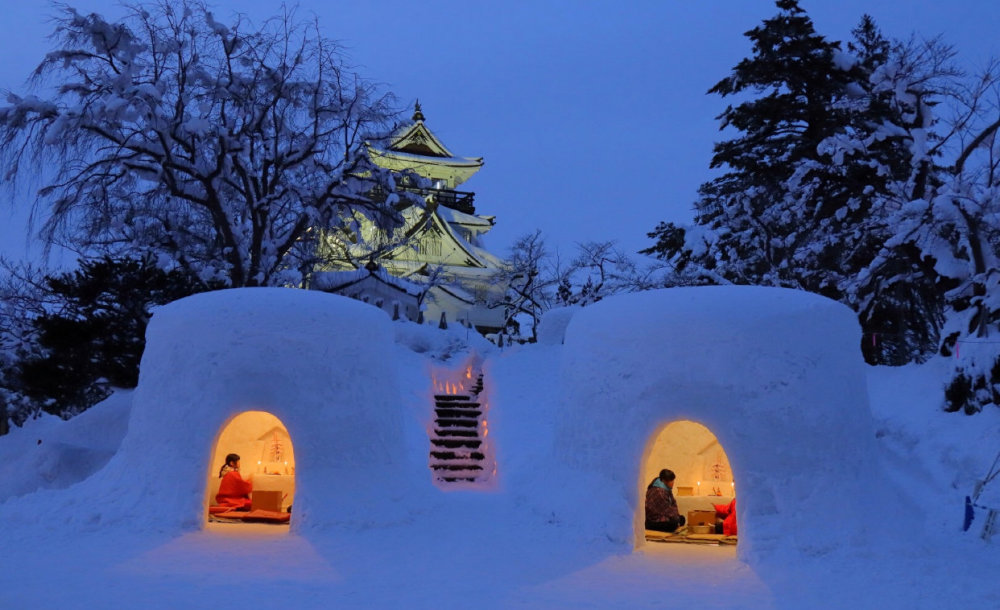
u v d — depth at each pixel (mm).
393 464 10586
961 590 7148
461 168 43062
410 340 18422
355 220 21625
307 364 9992
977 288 13703
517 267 36500
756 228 21078
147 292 16250
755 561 8125
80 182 17766
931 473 11062
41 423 17016
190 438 9555
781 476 8656
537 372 16125
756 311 9250
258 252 19562
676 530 10102
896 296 18188
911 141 16391
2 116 16859
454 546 8820
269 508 10602
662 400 9234
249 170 19391
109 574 7230
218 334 9930
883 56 23656
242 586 6969
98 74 17938
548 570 7898
